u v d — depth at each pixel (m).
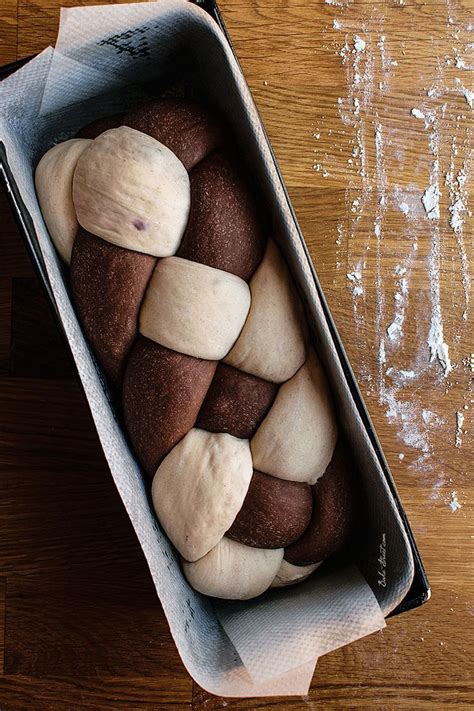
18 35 0.56
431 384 0.56
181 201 0.47
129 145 0.47
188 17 0.46
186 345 0.47
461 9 0.57
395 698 0.54
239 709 0.54
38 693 0.55
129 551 0.55
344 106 0.56
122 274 0.47
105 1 0.56
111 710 0.54
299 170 0.56
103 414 0.47
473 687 0.54
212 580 0.49
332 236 0.56
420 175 0.57
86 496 0.55
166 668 0.55
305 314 0.49
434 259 0.56
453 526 0.55
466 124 0.57
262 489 0.48
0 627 0.55
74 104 0.51
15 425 0.55
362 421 0.48
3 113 0.49
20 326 0.56
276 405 0.48
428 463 0.56
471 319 0.56
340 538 0.49
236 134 0.50
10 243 0.56
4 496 0.55
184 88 0.52
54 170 0.49
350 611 0.48
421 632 0.55
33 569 0.55
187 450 0.48
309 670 0.47
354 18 0.57
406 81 0.57
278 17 0.56
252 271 0.49
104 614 0.55
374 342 0.56
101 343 0.48
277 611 0.50
